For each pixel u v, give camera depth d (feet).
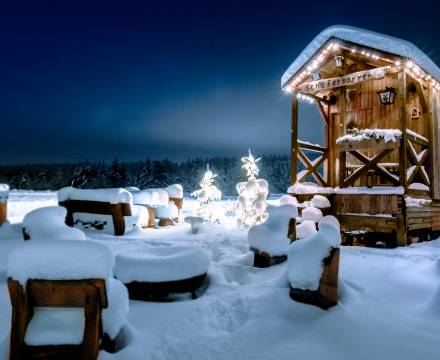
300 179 37.76
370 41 31.17
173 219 37.27
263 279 18.07
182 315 14.16
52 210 17.21
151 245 24.91
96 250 9.92
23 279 9.66
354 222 29.73
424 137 34.19
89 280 9.78
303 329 12.60
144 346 11.67
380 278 17.15
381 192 28.60
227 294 15.81
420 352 11.06
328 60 36.11
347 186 31.07
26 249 9.78
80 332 9.77
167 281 15.98
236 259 21.72
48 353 9.59
